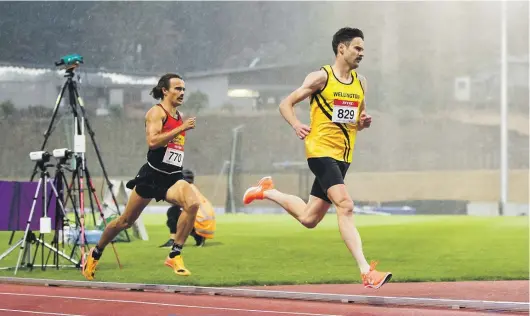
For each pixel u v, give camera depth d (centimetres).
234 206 4434
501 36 4425
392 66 4500
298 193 4409
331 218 3841
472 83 4450
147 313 1358
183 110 4475
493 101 4428
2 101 4356
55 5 4356
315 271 2041
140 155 4394
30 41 4353
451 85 4462
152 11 4403
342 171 1486
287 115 1455
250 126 4447
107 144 4394
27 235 2062
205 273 1995
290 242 2792
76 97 2147
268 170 4447
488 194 4400
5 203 2045
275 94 4434
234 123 4453
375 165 4484
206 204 2680
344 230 1424
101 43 4384
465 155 4434
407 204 4450
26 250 2089
